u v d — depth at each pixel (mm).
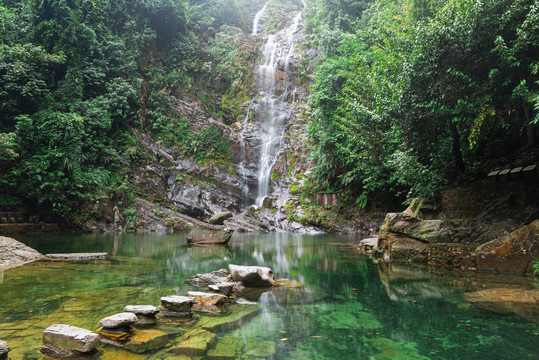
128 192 19547
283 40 35656
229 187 24516
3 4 21312
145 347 2586
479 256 6590
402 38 8516
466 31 6918
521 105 8047
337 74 19203
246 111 30672
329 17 24766
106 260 7504
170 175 22797
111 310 3514
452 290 4723
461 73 7082
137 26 26281
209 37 34938
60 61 17906
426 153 9438
